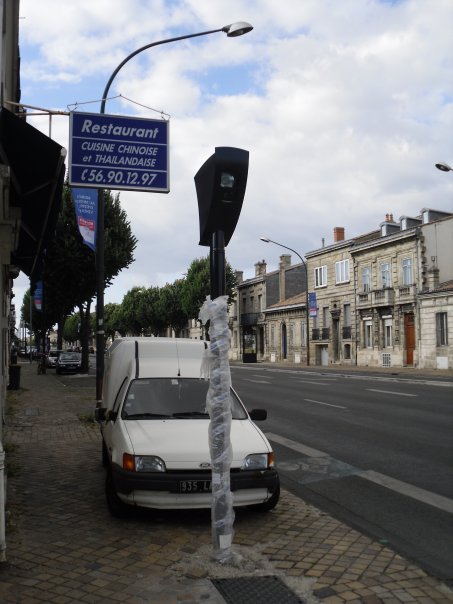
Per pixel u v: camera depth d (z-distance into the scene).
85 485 7.19
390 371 33.78
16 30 10.73
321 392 19.64
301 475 7.92
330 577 4.36
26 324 90.75
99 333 13.69
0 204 5.30
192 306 58.41
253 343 63.31
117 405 6.71
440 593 4.10
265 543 5.11
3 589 4.12
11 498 6.56
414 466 8.24
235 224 5.00
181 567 4.52
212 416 4.78
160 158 7.44
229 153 4.78
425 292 35.28
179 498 5.41
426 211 39.50
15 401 17.73
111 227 28.41
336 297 45.94
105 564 4.59
